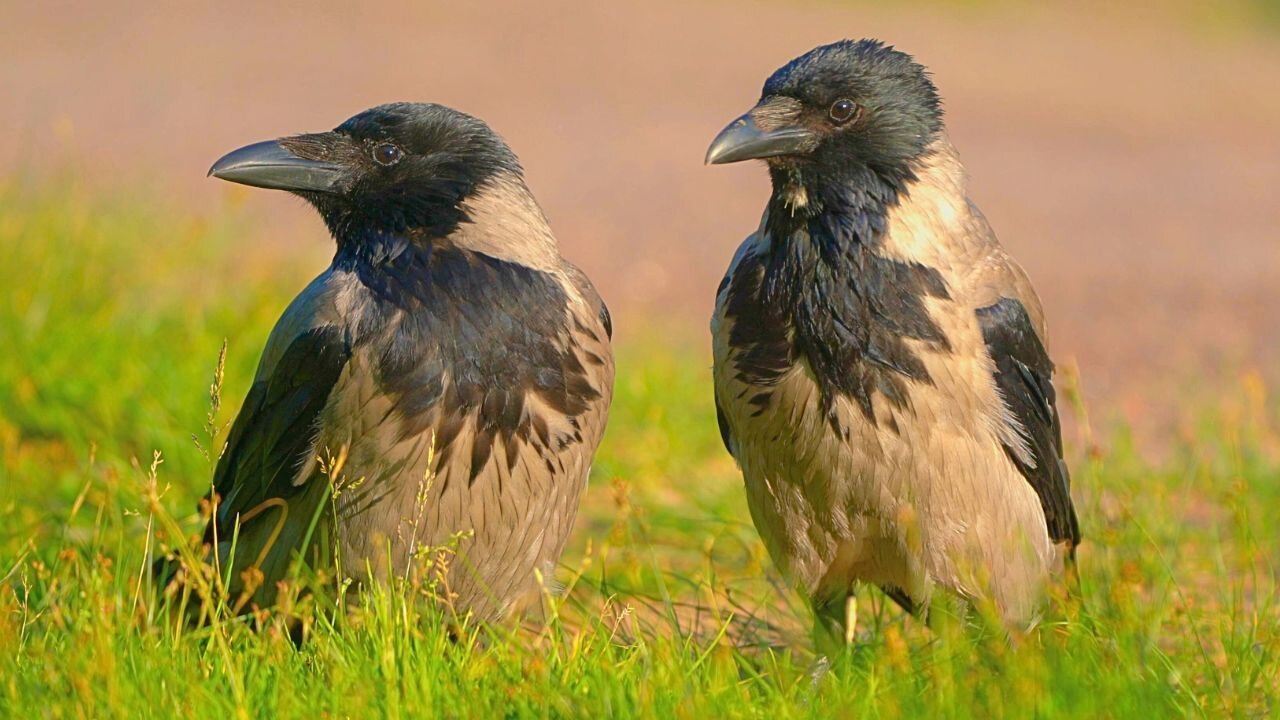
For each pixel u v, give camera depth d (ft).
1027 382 32.91
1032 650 27.58
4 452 42.45
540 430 31.22
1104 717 25.75
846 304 31.14
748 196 99.76
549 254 32.83
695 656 30.42
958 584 32.32
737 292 32.58
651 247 84.74
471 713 26.18
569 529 32.73
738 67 146.92
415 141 32.35
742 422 32.78
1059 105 134.21
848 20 169.89
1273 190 106.83
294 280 57.47
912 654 30.19
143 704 25.96
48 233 54.34
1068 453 49.57
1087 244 88.28
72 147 93.30
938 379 31.07
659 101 130.41
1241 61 162.50
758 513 33.63
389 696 25.91
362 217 32.65
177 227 62.23
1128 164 113.60
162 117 108.78
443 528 31.12
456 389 30.78
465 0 173.88
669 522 43.04
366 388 30.91
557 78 137.49
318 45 145.59
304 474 31.78
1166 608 33.19
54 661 27.22
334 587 31.86
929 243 31.81
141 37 143.13
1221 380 61.87
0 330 47.39
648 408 50.85
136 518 38.55
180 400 45.75
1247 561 35.09
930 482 31.40
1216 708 27.73
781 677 30.14
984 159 111.96
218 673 27.30
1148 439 53.26
